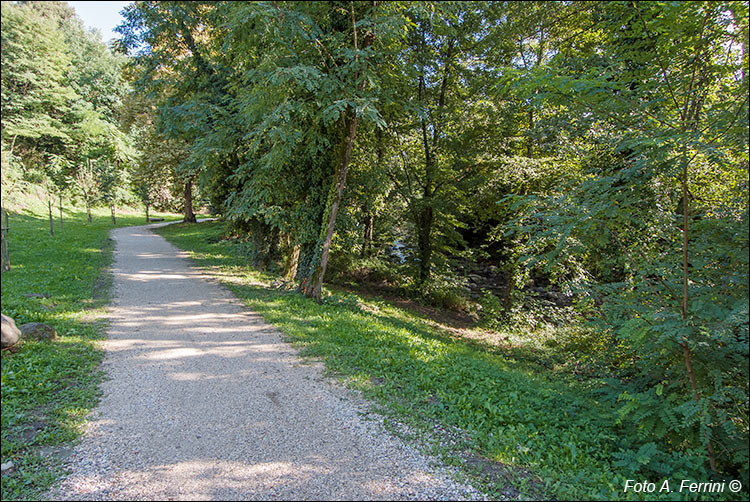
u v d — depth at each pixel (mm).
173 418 4496
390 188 13781
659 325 4031
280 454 3910
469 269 20359
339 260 16266
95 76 35625
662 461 3812
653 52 4988
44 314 7543
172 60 11766
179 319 8438
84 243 17812
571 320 10984
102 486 3342
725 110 4395
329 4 9039
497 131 13539
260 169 10719
